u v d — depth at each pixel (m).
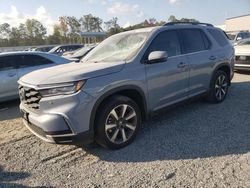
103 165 3.66
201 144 4.07
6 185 3.31
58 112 3.54
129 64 4.16
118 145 4.05
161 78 4.53
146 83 4.31
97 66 4.03
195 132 4.54
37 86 3.66
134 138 4.28
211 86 5.76
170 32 4.95
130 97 4.40
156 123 5.05
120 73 4.00
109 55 4.71
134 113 4.19
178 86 4.88
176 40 4.99
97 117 3.83
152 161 3.67
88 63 4.51
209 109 5.70
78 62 4.92
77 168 3.63
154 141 4.28
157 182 3.16
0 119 6.19
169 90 4.72
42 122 3.59
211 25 6.16
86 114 3.65
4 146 4.49
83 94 3.60
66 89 3.56
